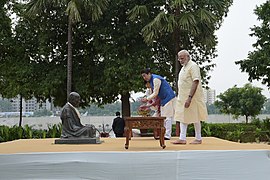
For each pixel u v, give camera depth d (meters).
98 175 4.50
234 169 4.53
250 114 25.47
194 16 12.22
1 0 15.31
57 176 4.52
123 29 14.36
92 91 15.45
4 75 15.75
